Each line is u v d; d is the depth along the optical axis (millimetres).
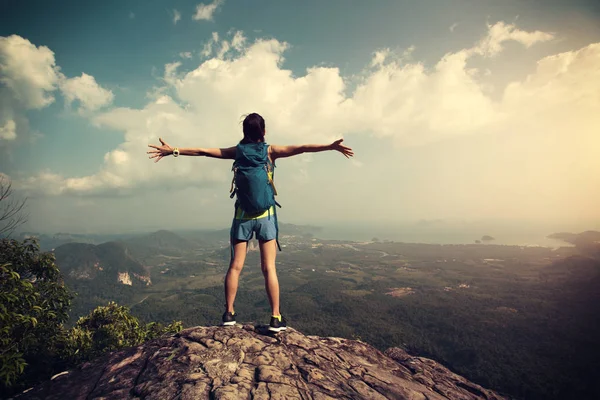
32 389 3139
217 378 2828
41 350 8078
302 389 2842
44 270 9703
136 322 12570
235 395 2539
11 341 6559
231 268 3789
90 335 10461
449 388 4004
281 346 3562
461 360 130375
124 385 2980
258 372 2971
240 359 3168
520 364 120000
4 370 5461
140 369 3236
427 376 4258
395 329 166000
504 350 134250
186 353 3254
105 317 12148
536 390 100938
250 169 3492
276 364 3160
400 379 3844
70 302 9852
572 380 105750
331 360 3605
